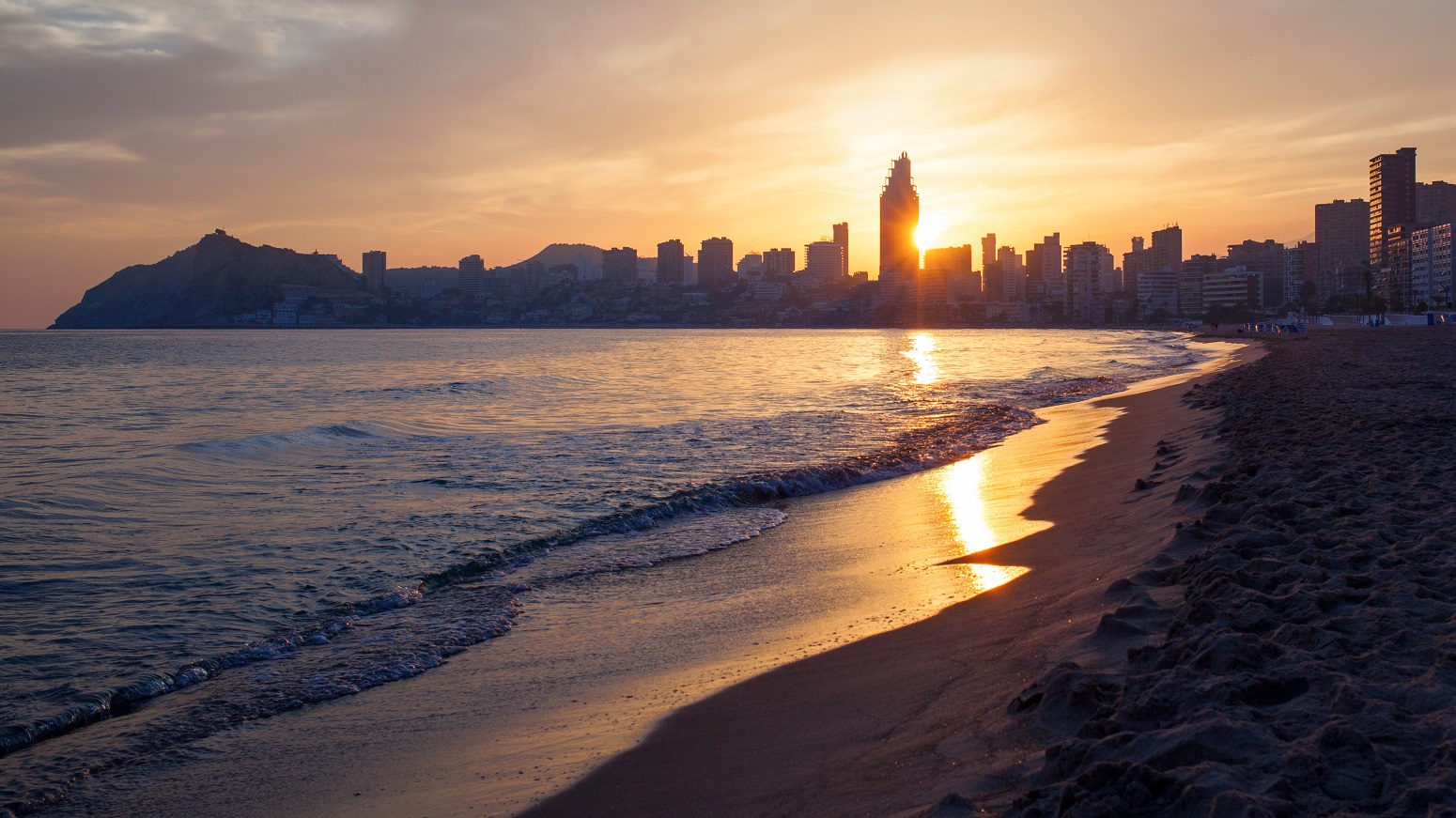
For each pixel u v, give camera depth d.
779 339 170.25
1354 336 80.25
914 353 86.94
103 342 140.25
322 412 30.64
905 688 5.78
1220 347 86.88
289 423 27.84
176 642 7.97
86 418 30.02
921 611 7.70
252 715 6.43
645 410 28.92
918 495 14.11
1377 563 6.36
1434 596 5.48
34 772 5.64
